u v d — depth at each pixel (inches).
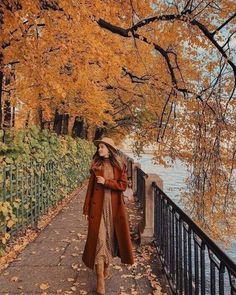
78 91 437.4
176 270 173.0
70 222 336.2
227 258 94.2
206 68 392.2
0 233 212.1
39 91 309.1
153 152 502.9
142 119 666.2
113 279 196.4
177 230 173.5
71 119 951.0
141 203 414.6
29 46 229.5
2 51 244.8
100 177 183.5
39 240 268.8
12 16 217.2
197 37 342.3
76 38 224.7
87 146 839.7
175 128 427.8
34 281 189.3
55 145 406.9
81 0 200.5
